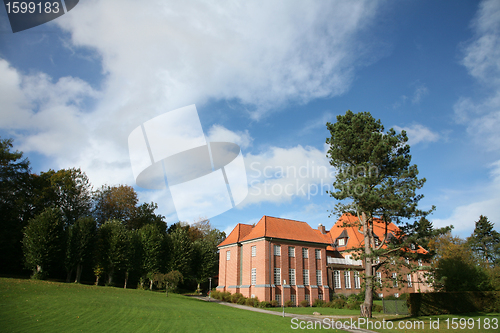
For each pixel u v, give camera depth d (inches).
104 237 1659.7
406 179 1009.5
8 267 1662.2
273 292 1557.6
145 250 1772.9
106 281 1804.9
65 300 902.4
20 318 650.2
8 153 1686.8
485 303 1251.2
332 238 2326.5
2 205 1680.6
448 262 1465.3
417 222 1003.9
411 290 1968.5
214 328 703.7
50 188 1916.8
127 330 624.1
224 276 1843.0
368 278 1000.9
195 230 2704.2
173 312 903.7
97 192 2191.2
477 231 2992.1
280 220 1815.9
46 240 1440.7
